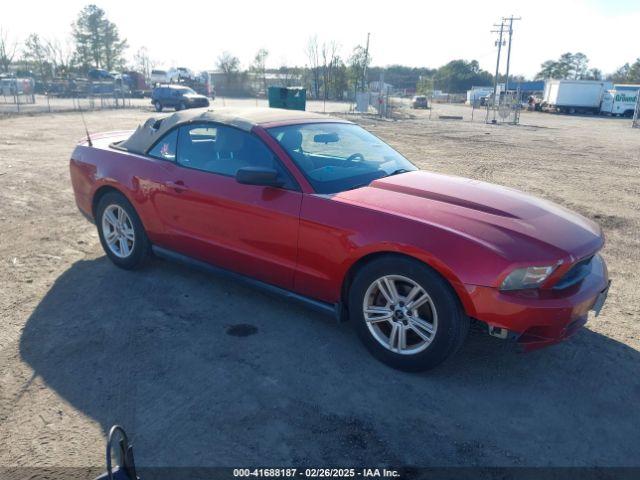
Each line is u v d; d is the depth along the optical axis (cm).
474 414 299
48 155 1211
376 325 346
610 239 670
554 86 5122
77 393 304
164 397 303
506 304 294
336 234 341
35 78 6188
